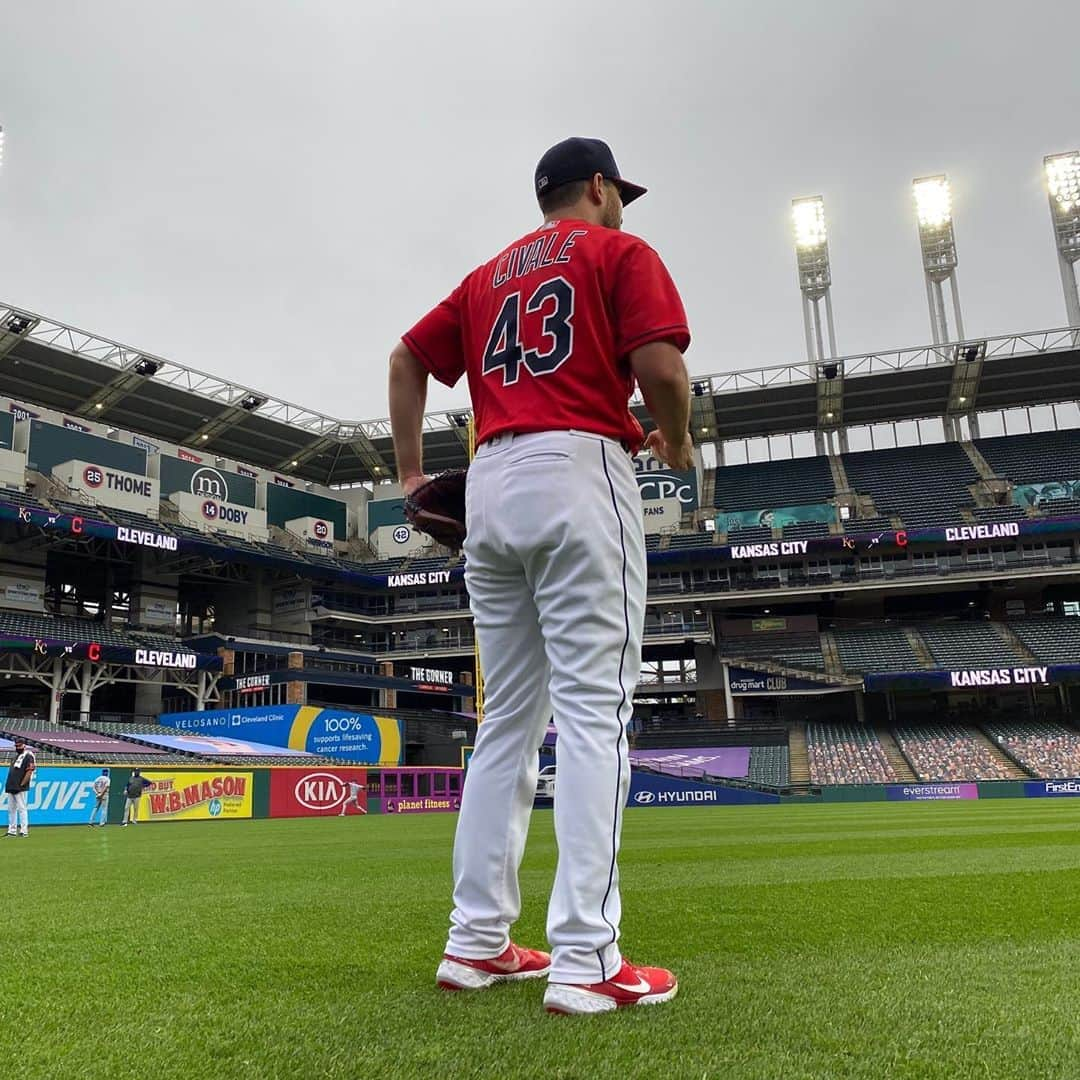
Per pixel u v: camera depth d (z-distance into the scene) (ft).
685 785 110.01
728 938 10.23
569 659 7.06
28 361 128.36
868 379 149.28
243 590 160.15
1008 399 159.22
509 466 7.32
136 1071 5.30
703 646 152.35
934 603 158.71
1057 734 124.57
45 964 8.82
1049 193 155.33
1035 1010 6.61
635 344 7.19
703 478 171.32
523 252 8.00
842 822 51.29
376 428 165.27
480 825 7.69
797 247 161.58
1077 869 18.79
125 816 72.95
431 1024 6.26
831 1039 5.84
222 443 158.71
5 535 127.13
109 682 124.47
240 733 122.42
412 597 161.89
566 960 6.63
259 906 14.15
